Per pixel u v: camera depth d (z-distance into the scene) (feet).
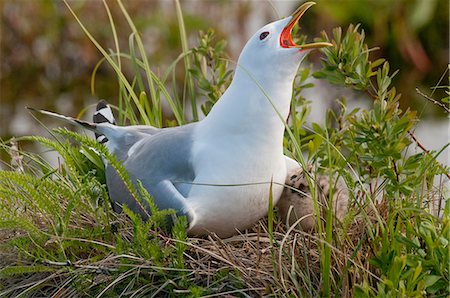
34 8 62.75
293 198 32.24
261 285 28.37
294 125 34.81
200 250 29.14
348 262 27.86
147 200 29.40
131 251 29.48
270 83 30.09
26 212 32.53
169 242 29.68
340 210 32.09
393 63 61.31
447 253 26.45
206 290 28.09
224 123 30.45
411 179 29.53
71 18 62.54
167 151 31.27
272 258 28.09
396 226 28.86
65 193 30.86
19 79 61.52
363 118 30.19
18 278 30.94
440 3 60.95
